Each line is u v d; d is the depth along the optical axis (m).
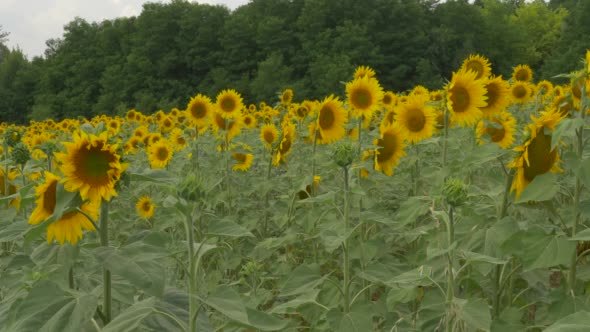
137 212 8.05
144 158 12.34
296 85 63.62
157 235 2.75
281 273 5.36
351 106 6.92
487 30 82.19
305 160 9.20
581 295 3.55
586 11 63.16
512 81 11.62
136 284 2.43
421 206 3.62
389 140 6.26
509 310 3.65
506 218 3.51
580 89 3.58
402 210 3.69
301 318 5.43
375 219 3.73
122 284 3.08
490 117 6.13
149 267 2.49
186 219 2.70
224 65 76.75
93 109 76.12
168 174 3.00
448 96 5.82
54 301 2.59
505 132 6.38
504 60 82.62
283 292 3.92
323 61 66.06
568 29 66.56
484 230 3.54
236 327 3.33
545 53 88.62
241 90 70.19
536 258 3.11
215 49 78.94
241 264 6.52
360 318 3.46
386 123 7.78
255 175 10.21
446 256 3.14
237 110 9.16
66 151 2.94
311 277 3.95
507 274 4.25
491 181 3.90
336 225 4.04
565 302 3.35
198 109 10.05
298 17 82.19
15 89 86.12
